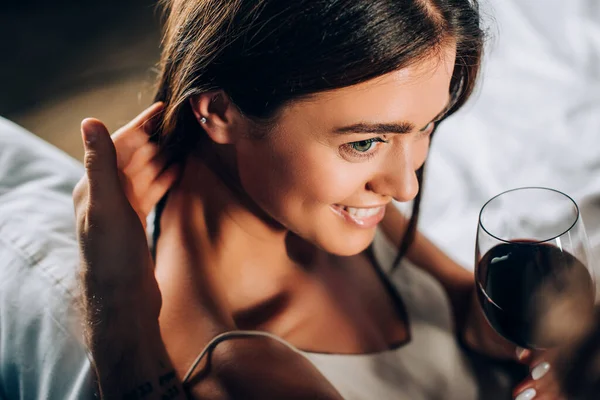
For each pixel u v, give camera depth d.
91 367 0.95
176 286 1.00
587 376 1.06
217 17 0.86
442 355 1.27
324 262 1.24
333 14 0.76
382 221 1.35
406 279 1.33
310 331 1.15
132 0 3.13
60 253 1.10
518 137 1.83
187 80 0.91
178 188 1.06
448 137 1.86
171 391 0.92
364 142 0.85
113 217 0.94
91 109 2.54
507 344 1.26
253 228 1.07
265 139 0.89
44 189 1.24
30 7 3.16
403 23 0.76
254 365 0.96
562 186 1.69
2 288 1.08
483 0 0.93
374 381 1.18
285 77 0.81
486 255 0.91
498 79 1.98
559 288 0.85
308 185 0.89
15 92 2.69
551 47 2.04
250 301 1.11
